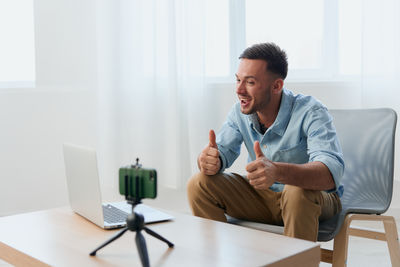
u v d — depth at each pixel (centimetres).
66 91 321
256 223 181
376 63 294
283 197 166
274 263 121
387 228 187
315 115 181
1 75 319
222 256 124
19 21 320
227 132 199
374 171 197
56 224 155
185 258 123
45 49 315
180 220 158
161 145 322
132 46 316
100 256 126
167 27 315
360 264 229
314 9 322
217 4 321
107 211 167
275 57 179
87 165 151
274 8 326
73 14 317
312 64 326
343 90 312
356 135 206
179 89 320
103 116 319
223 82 324
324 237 169
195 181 186
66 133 323
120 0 314
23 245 135
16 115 317
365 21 294
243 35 327
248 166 157
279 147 189
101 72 317
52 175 324
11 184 319
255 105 181
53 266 120
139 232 122
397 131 292
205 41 320
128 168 123
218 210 187
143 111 319
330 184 167
